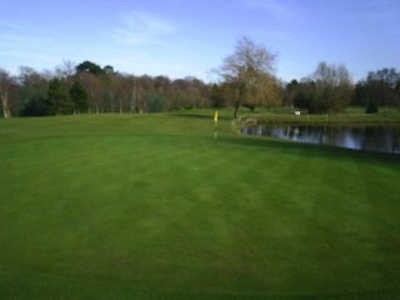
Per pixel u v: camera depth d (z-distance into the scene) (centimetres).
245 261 503
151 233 599
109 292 402
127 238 578
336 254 525
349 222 655
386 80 8388
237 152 1450
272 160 1276
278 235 595
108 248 541
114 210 713
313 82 7281
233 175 1022
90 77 6969
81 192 836
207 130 2875
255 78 4522
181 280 449
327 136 3712
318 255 522
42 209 716
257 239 578
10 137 1908
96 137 1845
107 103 6912
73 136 1888
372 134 3994
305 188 888
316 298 392
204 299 392
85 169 1083
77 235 588
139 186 892
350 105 8662
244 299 392
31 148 1476
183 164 1172
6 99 5706
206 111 6619
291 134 3762
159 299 389
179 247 546
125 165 1145
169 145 1608
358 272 470
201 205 747
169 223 645
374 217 682
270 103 4766
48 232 600
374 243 564
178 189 867
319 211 714
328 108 6675
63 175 1004
